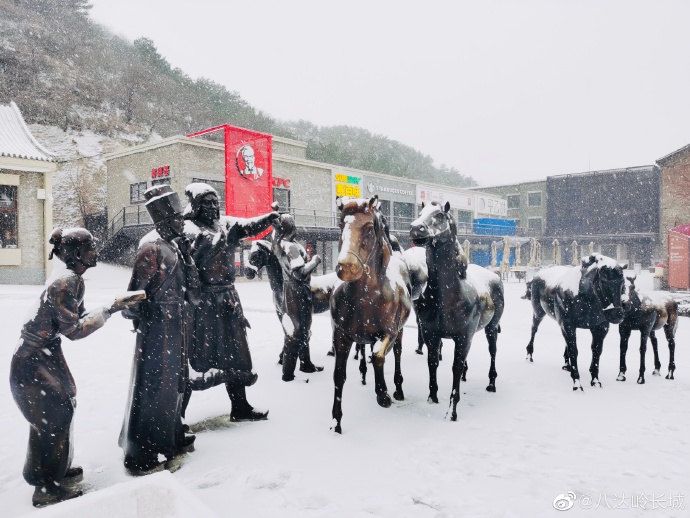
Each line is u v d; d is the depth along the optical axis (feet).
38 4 175.01
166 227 12.32
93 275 80.84
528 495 10.91
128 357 24.62
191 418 15.53
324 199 106.22
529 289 24.89
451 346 28.63
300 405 16.89
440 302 16.19
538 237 164.55
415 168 265.54
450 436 14.33
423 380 20.62
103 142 132.36
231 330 14.40
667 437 14.47
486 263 146.00
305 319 19.95
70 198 111.34
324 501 10.46
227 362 14.38
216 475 11.51
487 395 18.67
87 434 14.20
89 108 143.43
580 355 26.81
